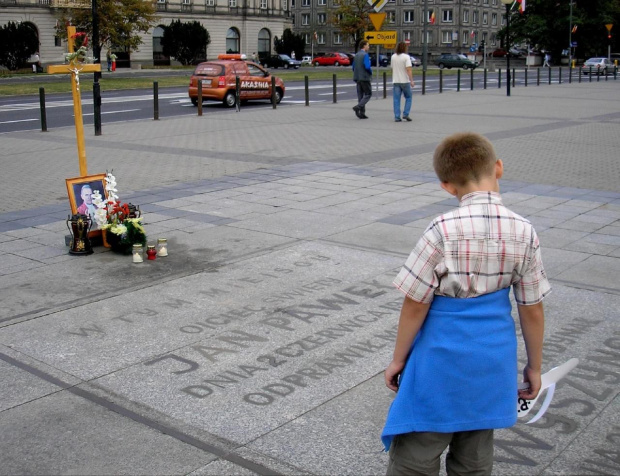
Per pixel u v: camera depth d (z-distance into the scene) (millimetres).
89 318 5578
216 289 6234
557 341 5121
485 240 2521
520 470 3539
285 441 3791
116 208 7367
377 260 7035
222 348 5016
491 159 2639
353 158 13328
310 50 103812
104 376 4586
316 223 8484
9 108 24984
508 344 2598
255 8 78812
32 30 55656
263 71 27094
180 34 68250
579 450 3729
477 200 2590
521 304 2645
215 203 9586
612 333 5266
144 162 12992
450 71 59969
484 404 2576
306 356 4883
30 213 9117
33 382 4492
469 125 18578
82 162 7992
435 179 11227
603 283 6312
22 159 13453
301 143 15461
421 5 94312
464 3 92750
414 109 23328
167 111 24078
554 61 82812
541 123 18984
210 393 4348
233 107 25750
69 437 3832
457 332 2545
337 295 6074
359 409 4145
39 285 6355
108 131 17984
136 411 4121
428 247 2557
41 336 5230
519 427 3965
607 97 29125
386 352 4945
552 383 2838
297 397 4293
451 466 2762
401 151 14156
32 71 55062
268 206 9406
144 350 4984
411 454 2654
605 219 8594
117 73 53562
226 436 3840
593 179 11141
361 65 19922
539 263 2617
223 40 76812
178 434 3859
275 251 7355
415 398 2605
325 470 3525
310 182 11023
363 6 77125
